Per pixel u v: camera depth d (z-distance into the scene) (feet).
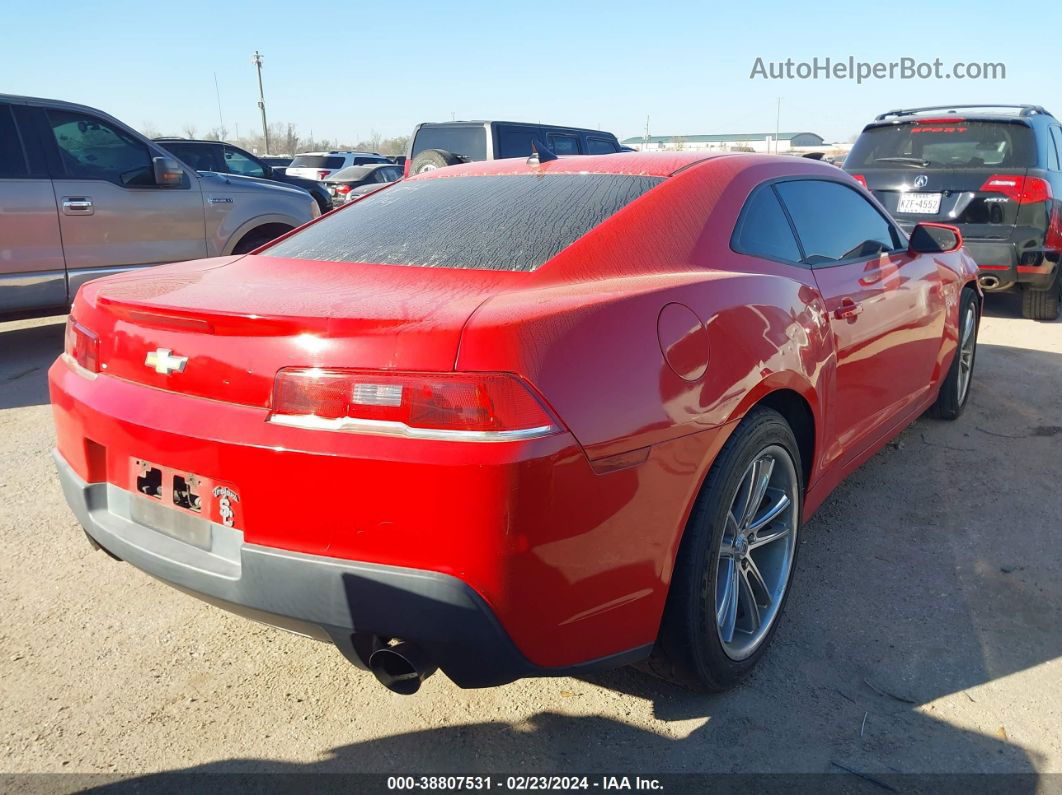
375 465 5.70
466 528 5.66
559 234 7.91
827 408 9.20
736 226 8.77
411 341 5.81
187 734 7.34
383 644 6.09
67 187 20.38
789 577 8.81
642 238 7.96
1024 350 21.58
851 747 7.21
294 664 8.39
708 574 7.25
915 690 7.98
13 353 21.48
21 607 9.27
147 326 6.91
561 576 6.06
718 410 7.13
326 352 5.93
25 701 7.72
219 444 6.18
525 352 5.87
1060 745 7.23
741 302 7.72
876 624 9.09
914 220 24.12
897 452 14.16
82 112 20.90
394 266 7.83
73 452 7.73
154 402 6.73
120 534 7.23
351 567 5.90
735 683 7.93
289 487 5.97
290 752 7.14
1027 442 14.67
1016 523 11.55
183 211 22.70
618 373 6.35
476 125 33.47
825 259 9.99
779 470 8.53
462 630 5.80
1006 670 8.29
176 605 9.41
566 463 5.90
